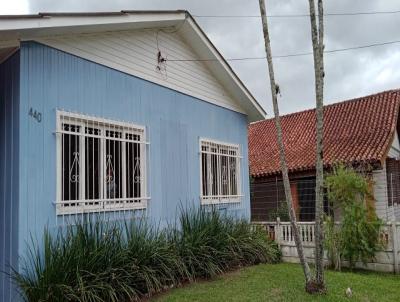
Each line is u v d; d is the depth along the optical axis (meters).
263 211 15.12
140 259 6.49
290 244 10.47
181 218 8.40
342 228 9.34
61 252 5.63
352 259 9.24
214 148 10.47
